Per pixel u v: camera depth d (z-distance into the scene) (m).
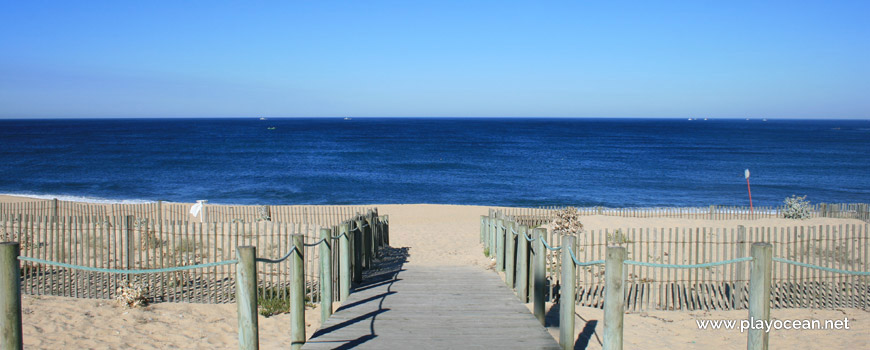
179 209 24.92
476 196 43.69
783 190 45.72
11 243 4.96
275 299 9.65
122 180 49.97
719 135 148.88
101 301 9.48
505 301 8.52
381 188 47.38
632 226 16.14
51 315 8.57
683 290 9.66
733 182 51.31
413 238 20.08
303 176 54.38
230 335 8.15
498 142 117.62
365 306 8.23
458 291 9.25
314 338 6.71
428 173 58.34
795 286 9.93
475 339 6.67
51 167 59.56
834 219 17.03
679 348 7.65
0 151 80.38
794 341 8.00
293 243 6.59
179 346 7.62
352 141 117.94
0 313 4.91
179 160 69.56
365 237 12.84
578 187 48.66
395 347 6.39
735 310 9.65
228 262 5.66
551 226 16.06
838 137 134.50
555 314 9.08
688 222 16.77
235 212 24.20
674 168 63.81
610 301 5.30
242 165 64.44
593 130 191.88
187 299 9.66
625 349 7.58
